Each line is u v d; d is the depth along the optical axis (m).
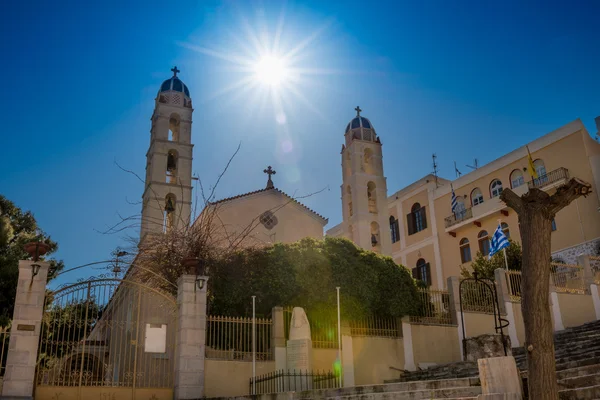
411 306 22.05
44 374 16.02
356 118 39.31
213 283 21.11
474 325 22.91
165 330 17.23
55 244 29.59
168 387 16.84
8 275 23.92
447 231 40.62
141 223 27.73
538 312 8.66
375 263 22.19
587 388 9.80
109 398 15.94
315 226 33.38
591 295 24.69
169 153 35.59
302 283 20.83
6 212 30.06
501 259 30.41
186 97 36.88
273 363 18.42
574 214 33.12
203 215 24.81
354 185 36.25
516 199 9.43
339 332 18.80
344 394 12.99
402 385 12.56
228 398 15.13
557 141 34.84
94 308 17.20
